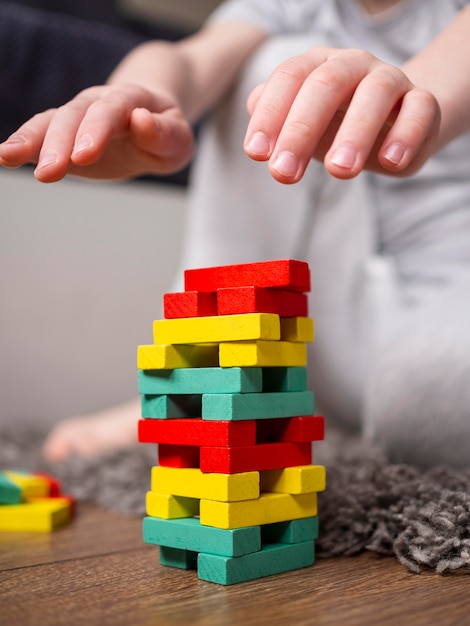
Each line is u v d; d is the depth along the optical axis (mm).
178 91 960
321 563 641
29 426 1323
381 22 1184
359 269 1108
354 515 675
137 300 1602
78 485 944
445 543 599
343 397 1136
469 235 1104
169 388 624
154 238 1635
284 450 627
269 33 1248
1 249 1421
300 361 647
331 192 1108
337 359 1125
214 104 1188
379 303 1073
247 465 593
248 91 1128
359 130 574
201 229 1195
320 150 660
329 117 591
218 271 627
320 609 508
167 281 1657
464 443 781
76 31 1457
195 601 528
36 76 1409
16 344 1429
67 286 1497
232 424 583
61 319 1488
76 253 1513
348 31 1216
